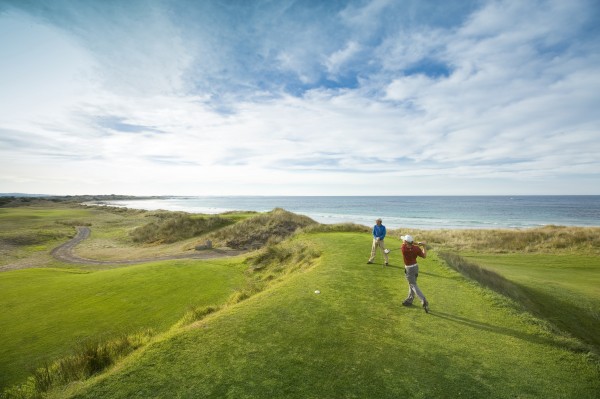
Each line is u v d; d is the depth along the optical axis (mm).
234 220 49062
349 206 157625
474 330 7832
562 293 16297
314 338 7445
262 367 6258
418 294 9016
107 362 7340
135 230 50906
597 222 74188
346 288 11273
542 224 71188
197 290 15867
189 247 37500
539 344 7156
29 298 15062
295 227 42844
